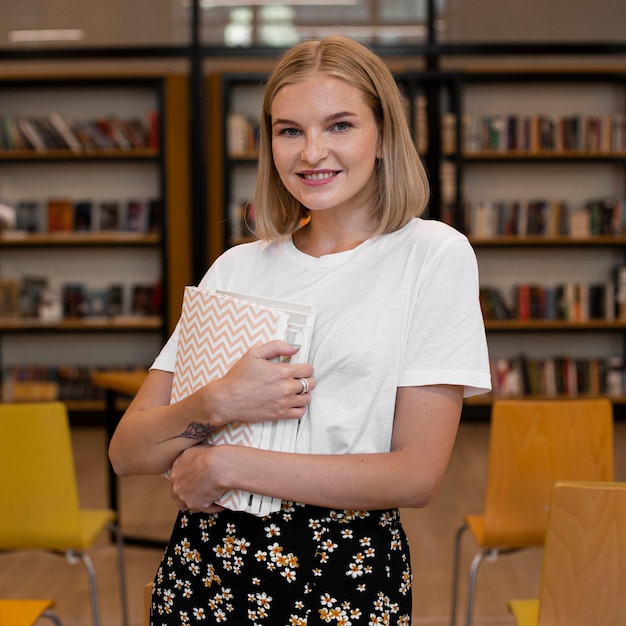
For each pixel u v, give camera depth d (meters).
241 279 1.45
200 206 6.73
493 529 2.64
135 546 4.22
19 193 6.83
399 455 1.25
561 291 6.74
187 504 1.27
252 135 6.61
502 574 3.80
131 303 6.84
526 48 6.68
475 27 6.72
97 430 6.68
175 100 6.56
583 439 2.61
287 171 1.31
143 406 1.43
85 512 2.98
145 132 6.65
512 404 2.58
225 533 1.28
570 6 6.70
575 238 6.66
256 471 1.22
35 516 2.64
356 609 1.25
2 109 6.79
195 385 1.33
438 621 3.31
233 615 1.27
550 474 2.62
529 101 6.81
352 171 1.29
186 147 6.69
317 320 1.31
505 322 6.69
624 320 6.71
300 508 1.26
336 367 1.28
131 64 6.76
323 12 6.74
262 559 1.25
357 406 1.28
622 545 1.73
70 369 6.79
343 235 1.38
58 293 6.78
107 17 6.68
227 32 6.75
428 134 6.62
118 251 6.87
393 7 6.73
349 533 1.26
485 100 6.81
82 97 6.77
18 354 6.94
